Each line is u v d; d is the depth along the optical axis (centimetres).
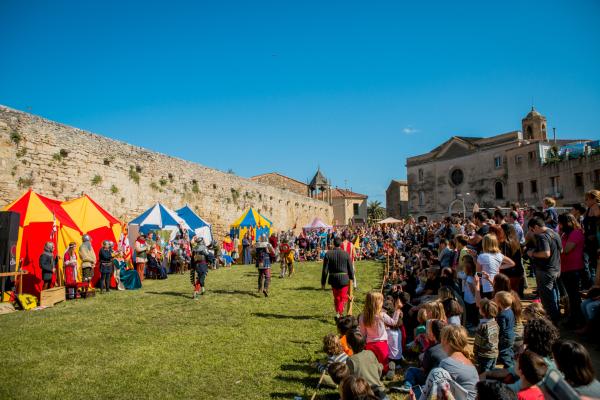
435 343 532
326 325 876
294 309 1039
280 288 1406
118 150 2088
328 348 556
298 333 814
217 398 525
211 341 759
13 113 1558
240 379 584
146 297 1234
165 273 1805
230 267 2327
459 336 437
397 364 636
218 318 940
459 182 5462
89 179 1888
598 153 3488
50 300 1109
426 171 5888
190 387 556
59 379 578
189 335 797
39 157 1644
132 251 1802
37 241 1279
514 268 784
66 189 1758
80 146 1845
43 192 1648
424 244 1684
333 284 917
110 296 1265
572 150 3984
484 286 712
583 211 847
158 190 2364
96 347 720
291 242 2758
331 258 925
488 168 5094
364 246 2853
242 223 2716
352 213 7769
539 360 329
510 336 530
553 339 384
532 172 4288
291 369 623
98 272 1495
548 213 938
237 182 3266
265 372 610
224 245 2612
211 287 1432
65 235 1364
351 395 339
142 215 2006
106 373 602
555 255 667
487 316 536
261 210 3625
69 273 1232
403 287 1038
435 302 560
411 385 536
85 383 566
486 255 703
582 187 3647
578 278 686
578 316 680
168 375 597
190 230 2220
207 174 2872
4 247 1082
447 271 754
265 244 1261
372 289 1337
